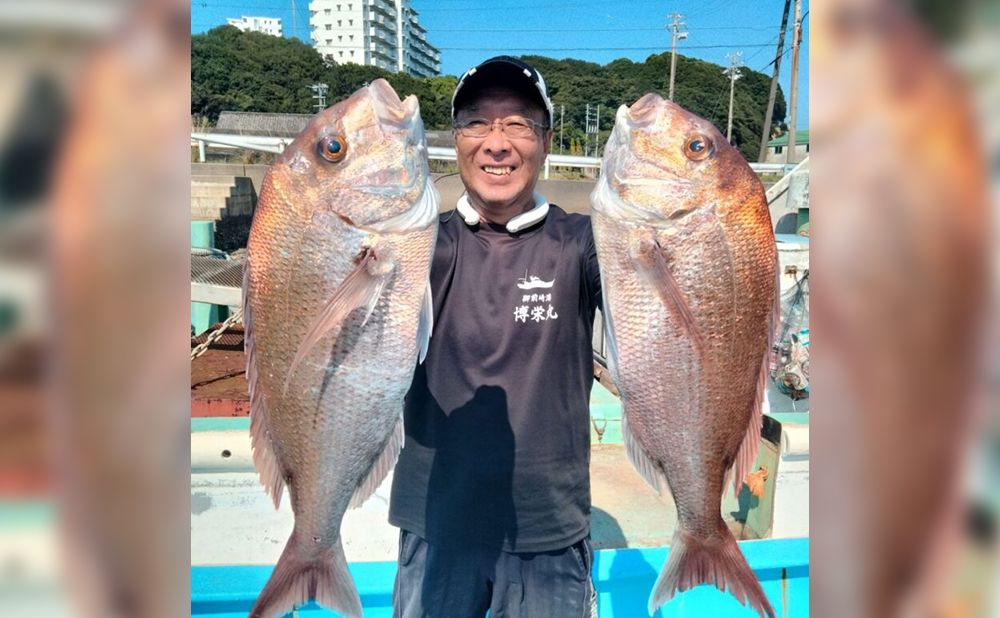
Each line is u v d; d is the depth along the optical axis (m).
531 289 2.13
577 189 10.38
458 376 2.13
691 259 1.89
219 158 14.29
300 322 1.77
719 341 1.90
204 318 7.13
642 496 3.80
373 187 1.79
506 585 2.12
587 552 2.21
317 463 1.86
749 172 1.89
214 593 2.60
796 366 4.03
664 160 1.90
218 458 3.33
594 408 4.55
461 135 2.17
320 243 1.77
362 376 1.84
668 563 2.04
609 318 1.97
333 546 1.91
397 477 2.25
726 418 1.93
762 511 3.57
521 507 2.09
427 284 1.89
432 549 2.16
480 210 2.22
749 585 1.96
